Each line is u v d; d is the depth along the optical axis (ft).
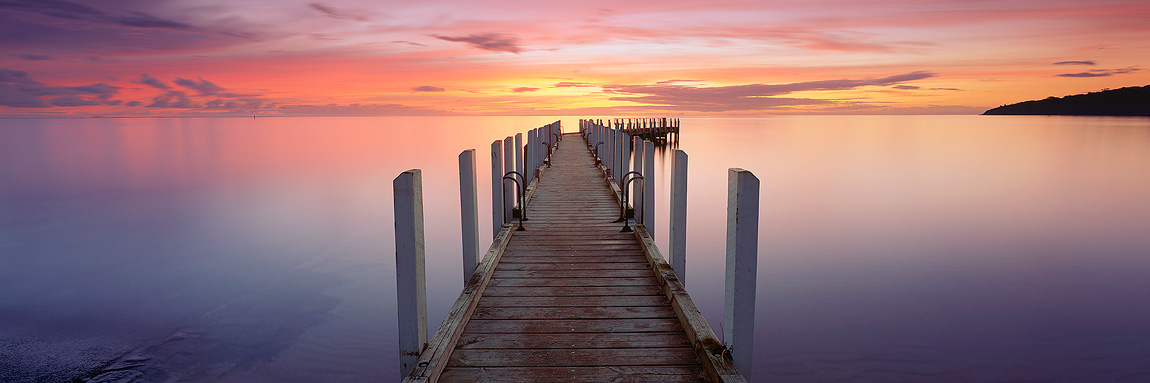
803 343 23.09
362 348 23.95
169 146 181.98
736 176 9.98
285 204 63.10
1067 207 56.59
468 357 11.55
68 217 57.31
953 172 86.84
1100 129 270.46
